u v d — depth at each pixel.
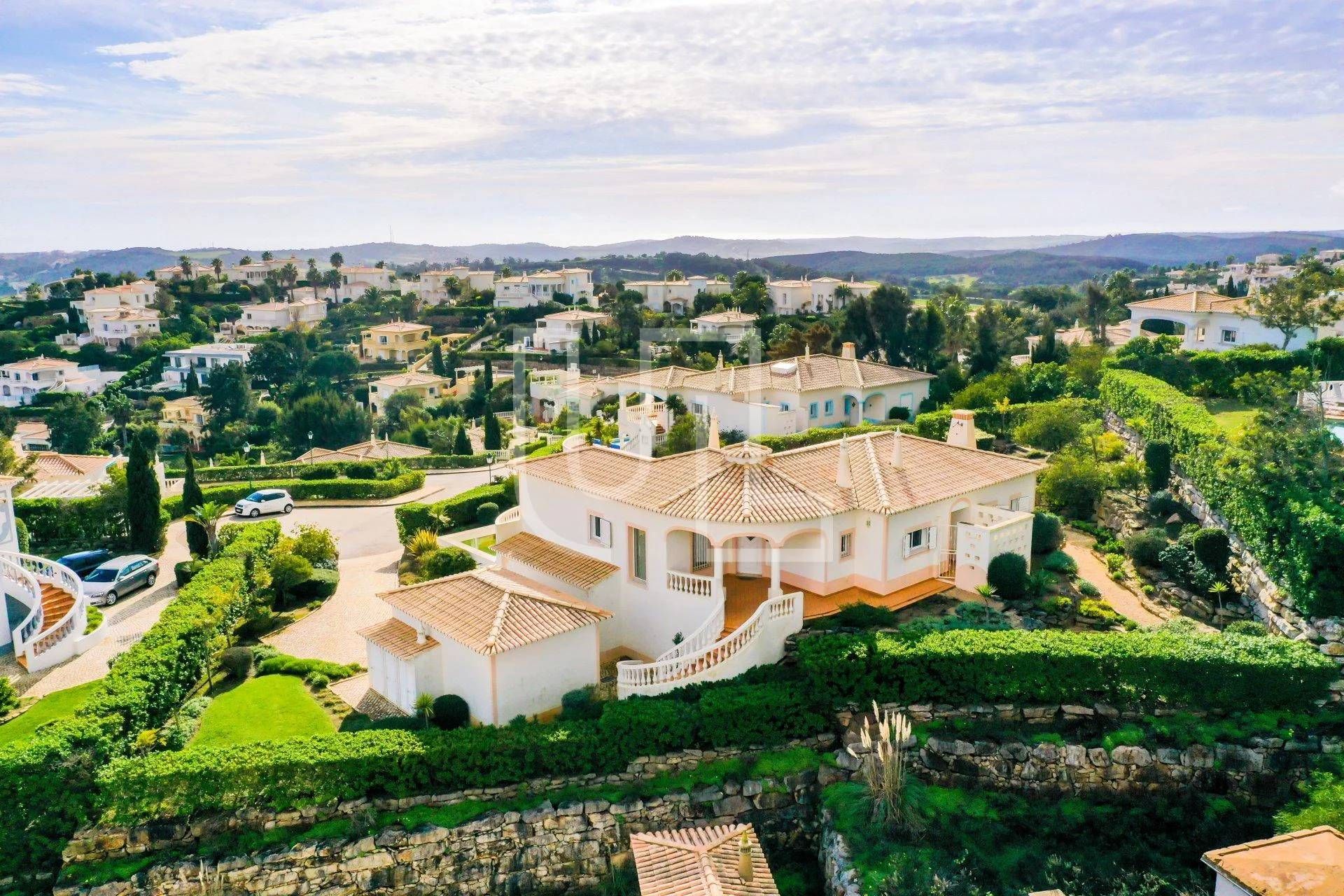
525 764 27.92
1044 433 52.00
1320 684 27.58
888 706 29.30
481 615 31.23
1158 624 33.38
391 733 28.36
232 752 27.12
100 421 126.38
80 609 38.28
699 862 23.03
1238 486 35.09
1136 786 27.31
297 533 55.84
